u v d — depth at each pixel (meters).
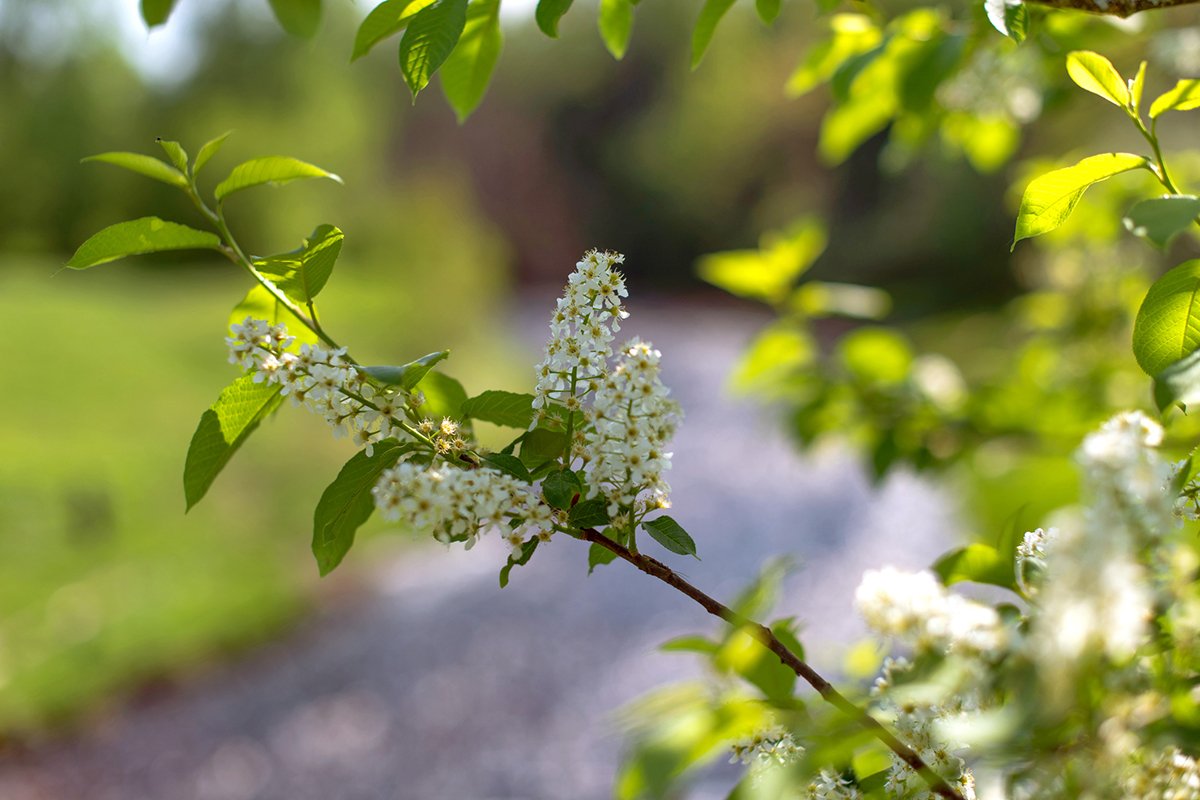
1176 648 0.82
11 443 13.05
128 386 16.25
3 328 17.97
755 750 1.05
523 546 1.03
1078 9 1.20
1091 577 0.67
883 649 0.89
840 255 24.98
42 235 29.94
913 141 2.80
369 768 7.35
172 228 1.19
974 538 1.18
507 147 40.28
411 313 20.38
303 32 2.08
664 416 1.10
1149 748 0.78
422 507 0.99
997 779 0.89
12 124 29.81
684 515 12.94
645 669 8.43
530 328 25.70
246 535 11.65
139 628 9.28
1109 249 3.52
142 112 31.06
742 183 34.38
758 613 1.14
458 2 1.14
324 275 1.21
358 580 11.13
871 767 1.10
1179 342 1.04
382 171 36.69
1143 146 7.01
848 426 3.15
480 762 7.32
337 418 1.12
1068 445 3.05
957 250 21.92
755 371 3.13
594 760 7.07
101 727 7.83
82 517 11.03
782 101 32.53
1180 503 0.92
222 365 17.94
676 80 38.66
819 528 11.52
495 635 9.48
